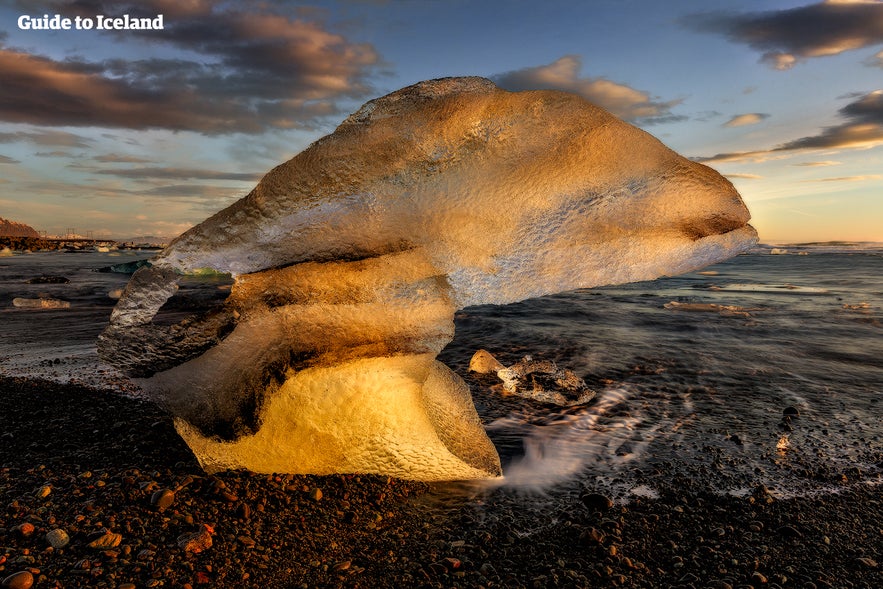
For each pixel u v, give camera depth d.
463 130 1.19
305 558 1.10
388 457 1.42
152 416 1.73
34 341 3.19
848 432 1.88
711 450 1.72
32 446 1.46
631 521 1.29
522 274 1.28
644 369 2.74
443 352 3.13
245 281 1.28
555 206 1.23
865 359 2.98
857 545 1.21
